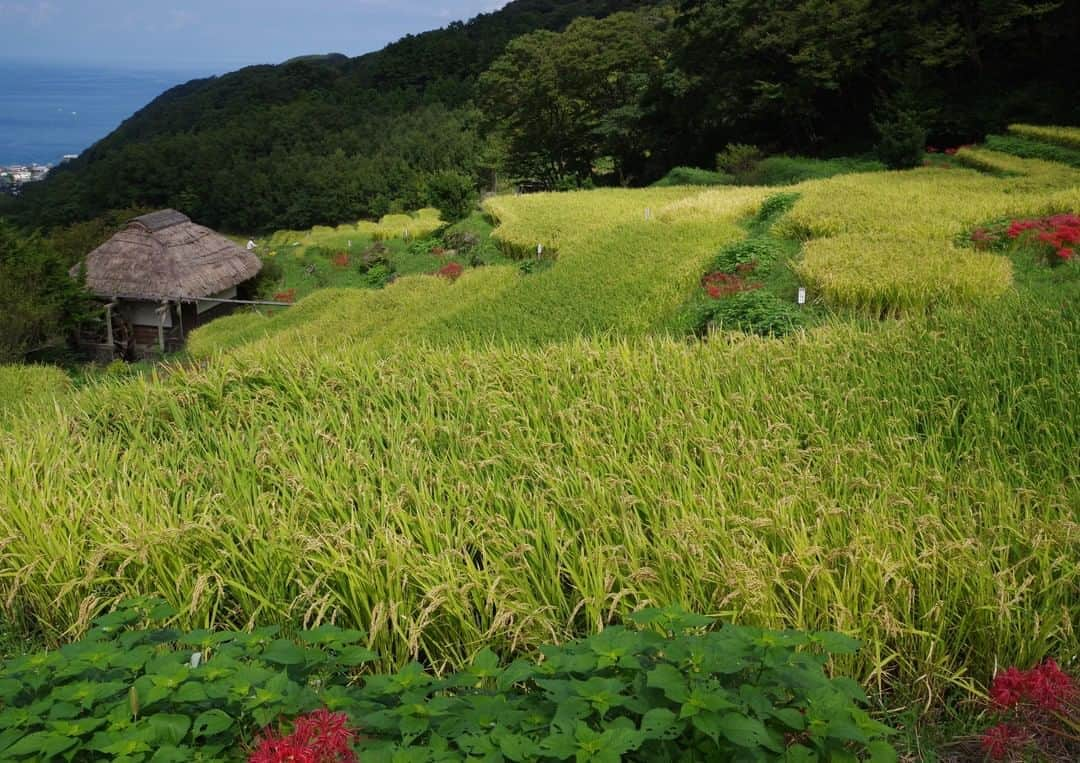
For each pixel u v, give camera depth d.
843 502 4.84
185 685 2.91
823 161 32.38
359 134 103.00
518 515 4.74
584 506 4.85
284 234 55.47
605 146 48.41
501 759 2.56
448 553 4.39
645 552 4.43
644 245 17.62
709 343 8.59
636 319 12.35
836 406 6.56
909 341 7.99
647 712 2.67
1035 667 3.60
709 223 19.08
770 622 3.88
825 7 34.03
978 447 5.74
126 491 5.40
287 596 4.43
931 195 18.66
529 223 25.06
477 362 7.95
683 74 40.38
